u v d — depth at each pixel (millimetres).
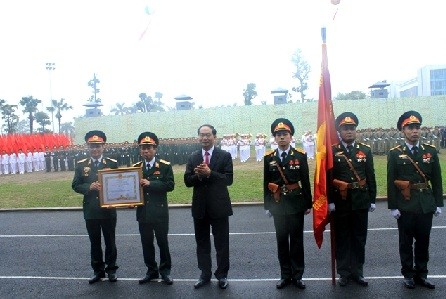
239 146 29234
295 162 6391
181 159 27781
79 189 6691
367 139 27188
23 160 28281
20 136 34406
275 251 8125
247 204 13133
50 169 28234
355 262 6285
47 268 7664
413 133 6133
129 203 6547
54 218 12648
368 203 6266
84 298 6094
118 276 7055
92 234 6754
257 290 6145
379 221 10312
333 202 6316
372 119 39375
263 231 9797
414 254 6215
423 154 6145
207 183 6441
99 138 6887
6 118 60344
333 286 6184
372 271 6754
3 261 8203
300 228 6309
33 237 10258
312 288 6141
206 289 6293
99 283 6734
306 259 7570
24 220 12508
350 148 6410
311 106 40125
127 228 10727
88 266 7730
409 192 6059
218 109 41500
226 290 6203
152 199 6605
